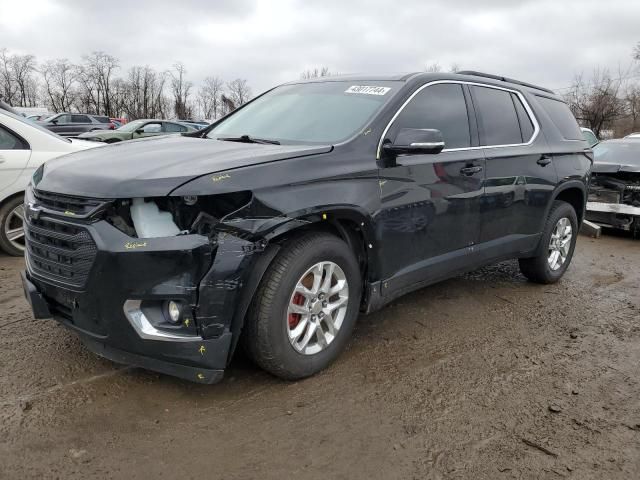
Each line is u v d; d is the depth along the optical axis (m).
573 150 5.33
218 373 2.77
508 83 4.93
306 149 3.15
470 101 4.29
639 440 2.78
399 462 2.54
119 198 2.61
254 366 3.34
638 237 8.41
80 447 2.51
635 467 2.56
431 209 3.74
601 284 5.61
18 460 2.40
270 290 2.88
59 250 2.78
